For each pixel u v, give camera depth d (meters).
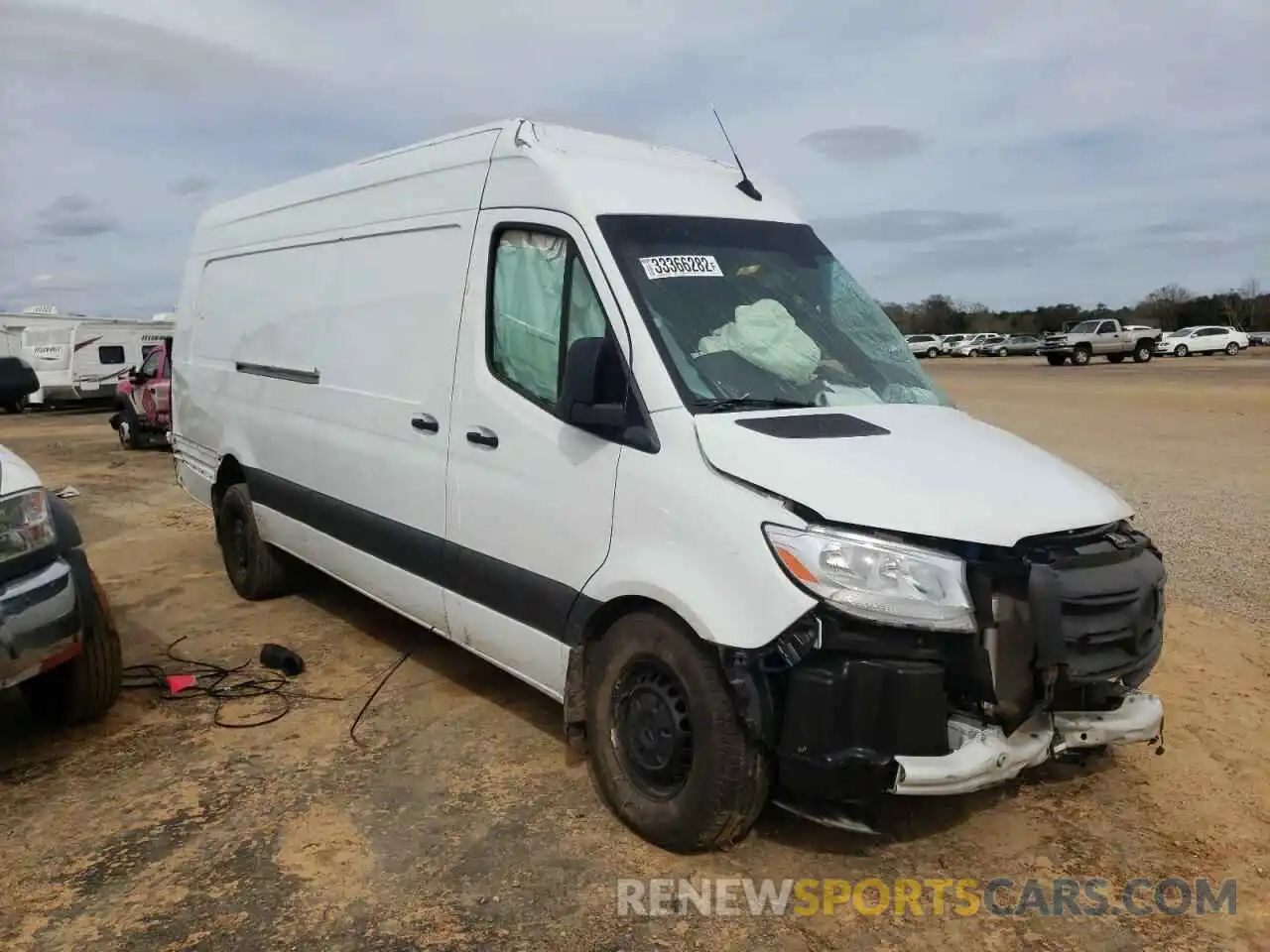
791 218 4.74
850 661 3.13
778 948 3.15
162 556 8.60
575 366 3.59
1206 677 5.41
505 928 3.23
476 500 4.40
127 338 28.16
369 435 5.22
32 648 4.13
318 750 4.56
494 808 4.00
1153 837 3.82
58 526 4.62
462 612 4.59
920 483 3.33
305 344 5.89
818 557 3.14
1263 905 3.40
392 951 3.11
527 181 4.25
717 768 3.38
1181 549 8.16
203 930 3.21
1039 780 4.26
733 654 3.26
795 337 4.08
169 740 4.68
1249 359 45.00
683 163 4.77
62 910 3.33
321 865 3.59
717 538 3.33
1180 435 16.03
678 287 3.92
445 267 4.69
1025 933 3.24
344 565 5.61
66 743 4.66
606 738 3.84
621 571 3.63
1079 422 18.20
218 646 6.07
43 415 27.33
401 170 5.14
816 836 3.78
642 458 3.61
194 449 7.70
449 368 4.59
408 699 5.18
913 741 3.12
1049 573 3.22
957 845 3.75
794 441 3.45
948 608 3.14
